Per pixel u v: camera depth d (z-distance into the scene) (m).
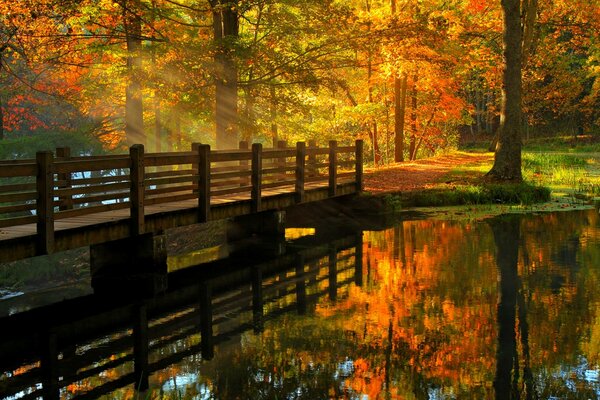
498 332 8.48
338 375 7.13
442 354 7.72
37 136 22.23
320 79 20.38
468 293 10.45
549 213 18.83
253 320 9.37
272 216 15.78
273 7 19.98
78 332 9.10
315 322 9.16
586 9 32.00
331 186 18.59
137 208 11.19
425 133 38.53
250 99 20.38
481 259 12.94
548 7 34.81
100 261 11.95
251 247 15.50
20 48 21.75
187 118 25.08
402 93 31.89
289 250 14.84
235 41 18.42
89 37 19.81
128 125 21.47
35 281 13.17
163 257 12.13
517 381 6.87
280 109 20.98
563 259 12.75
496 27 33.28
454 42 29.75
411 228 17.09
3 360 7.98
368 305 9.96
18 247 9.19
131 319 9.70
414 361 7.51
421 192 21.36
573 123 54.75
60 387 7.07
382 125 38.44
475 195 21.02
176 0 22.42
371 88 32.88
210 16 22.33
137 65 19.50
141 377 7.30
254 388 6.85
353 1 31.33
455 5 32.31
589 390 6.63
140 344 8.48
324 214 19.72
